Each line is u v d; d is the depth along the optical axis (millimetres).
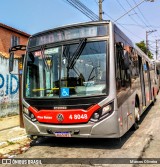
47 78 7234
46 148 7508
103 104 6496
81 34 7129
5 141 8469
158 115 12398
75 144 7688
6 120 12328
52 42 7414
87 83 6723
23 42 25922
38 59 7539
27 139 8656
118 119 6648
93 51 6887
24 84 7656
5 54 13664
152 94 15555
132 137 8266
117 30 7547
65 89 6867
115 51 6914
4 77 13156
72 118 6691
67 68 6992
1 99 12969
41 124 7129
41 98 7148
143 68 12156
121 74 7297
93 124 6523
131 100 8508
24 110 7566
